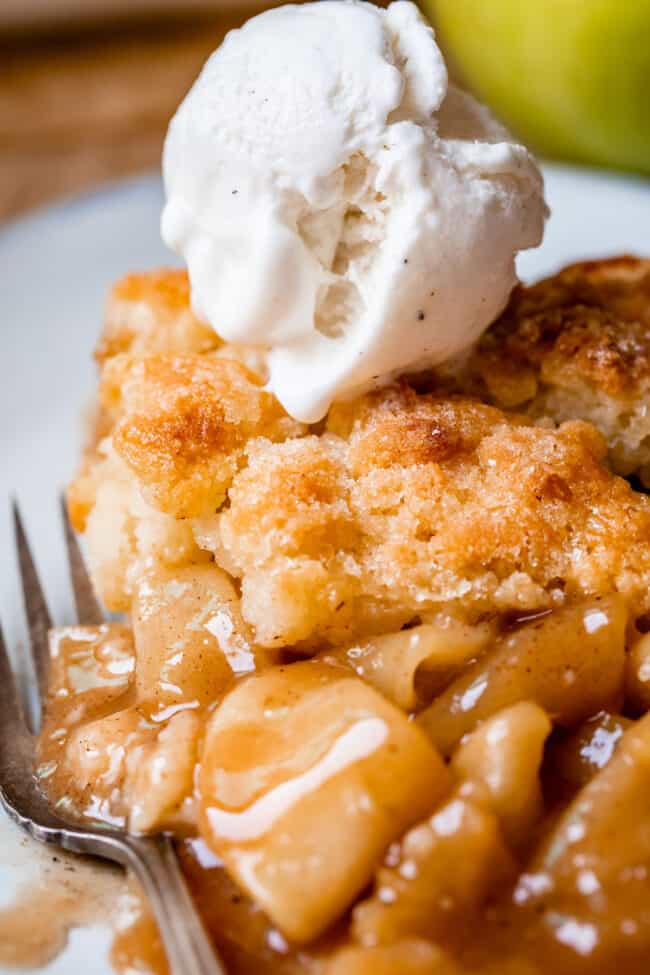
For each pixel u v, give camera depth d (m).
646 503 0.28
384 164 0.28
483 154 0.28
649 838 0.25
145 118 0.47
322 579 0.27
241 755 0.26
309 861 0.25
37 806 0.28
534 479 0.28
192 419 0.29
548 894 0.25
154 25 0.51
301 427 0.29
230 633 0.28
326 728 0.26
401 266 0.28
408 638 0.27
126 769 0.27
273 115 0.28
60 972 0.26
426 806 0.25
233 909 0.26
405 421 0.28
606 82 0.41
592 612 0.27
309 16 0.29
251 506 0.28
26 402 0.37
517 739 0.26
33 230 0.39
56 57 0.51
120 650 0.30
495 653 0.27
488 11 0.41
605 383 0.29
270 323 0.29
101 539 0.30
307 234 0.29
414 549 0.27
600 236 0.40
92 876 0.27
